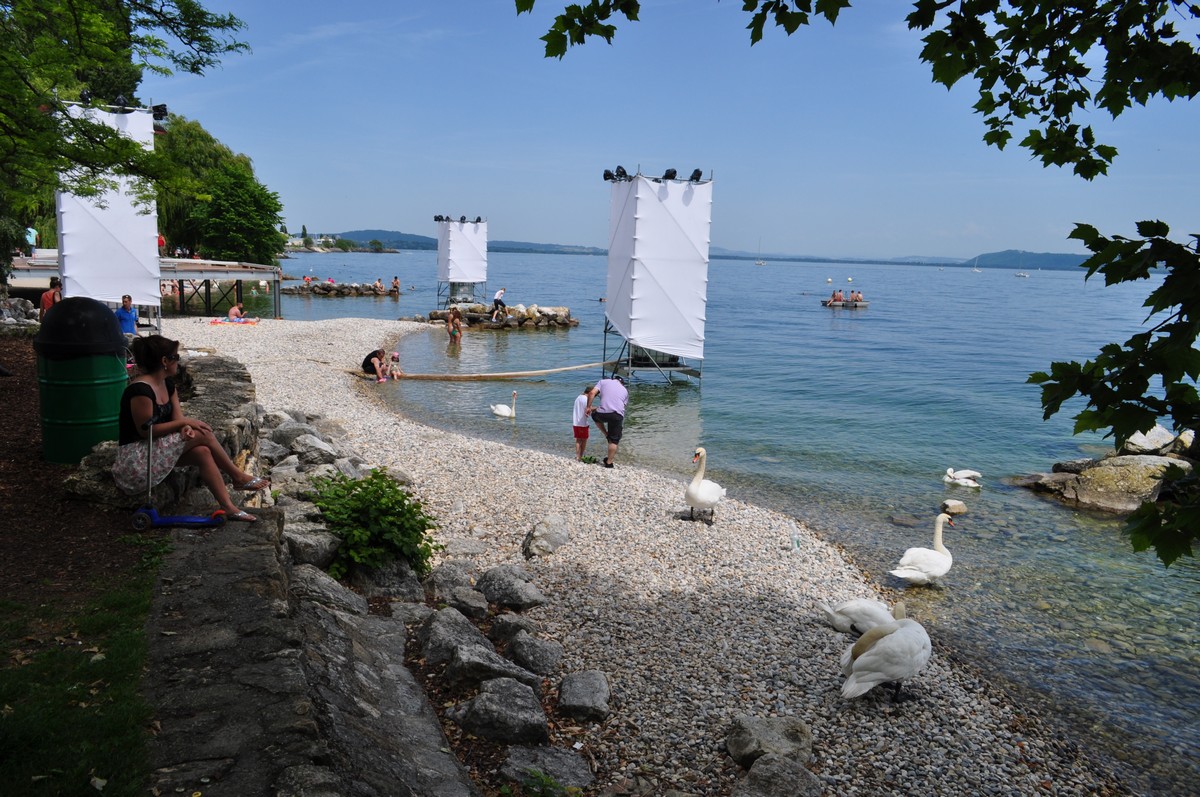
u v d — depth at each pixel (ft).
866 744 22.07
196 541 20.51
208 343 104.47
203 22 29.40
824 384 102.83
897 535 44.93
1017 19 15.71
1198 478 11.40
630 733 20.77
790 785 18.06
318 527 26.78
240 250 221.05
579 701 21.15
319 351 107.24
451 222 193.77
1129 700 27.48
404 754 15.55
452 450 52.47
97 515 21.99
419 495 41.75
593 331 165.17
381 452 51.21
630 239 95.61
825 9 14.30
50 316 26.25
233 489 25.76
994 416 83.25
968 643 31.42
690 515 41.70
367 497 27.66
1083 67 16.72
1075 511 50.88
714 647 26.76
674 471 58.03
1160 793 22.18
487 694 19.70
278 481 34.65
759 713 22.75
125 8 29.30
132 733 12.52
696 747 20.42
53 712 12.87
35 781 11.23
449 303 195.11
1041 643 31.68
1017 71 17.28
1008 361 131.13
